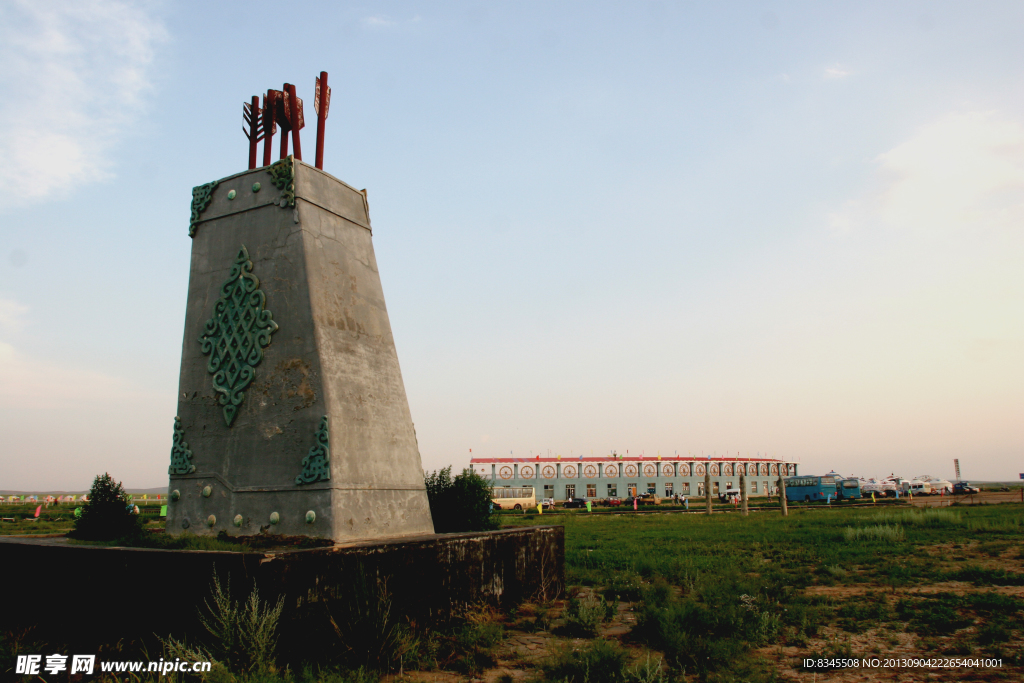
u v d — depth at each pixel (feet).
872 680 17.26
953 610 25.40
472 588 23.22
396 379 26.37
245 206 25.50
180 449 24.07
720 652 18.38
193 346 25.12
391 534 23.20
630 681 16.60
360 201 28.04
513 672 17.88
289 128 26.68
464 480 33.76
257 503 22.04
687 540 56.49
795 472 262.26
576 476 203.21
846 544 50.06
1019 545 45.65
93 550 18.51
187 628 16.53
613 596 29.91
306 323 22.97
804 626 22.91
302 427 22.03
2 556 20.58
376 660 17.42
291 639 16.33
